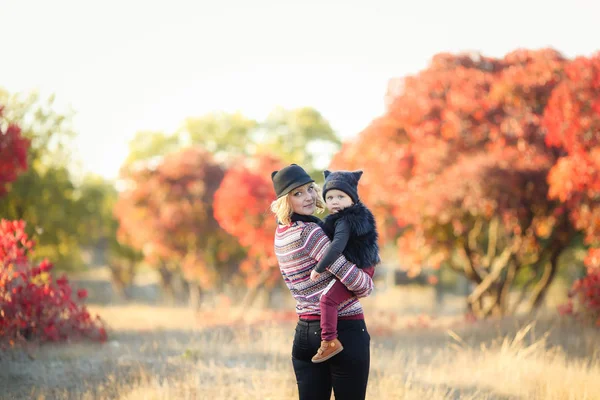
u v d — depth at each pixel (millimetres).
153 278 51469
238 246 28875
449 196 14133
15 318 7988
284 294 32125
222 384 5996
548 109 12570
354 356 3264
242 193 21734
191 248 28797
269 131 44969
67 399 5492
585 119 11805
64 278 8766
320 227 3330
